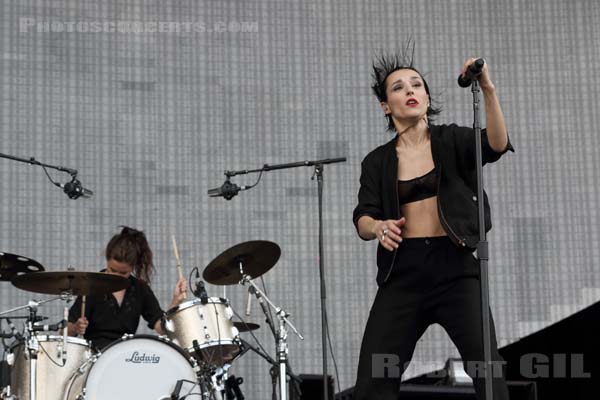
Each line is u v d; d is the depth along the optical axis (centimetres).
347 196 1636
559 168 1631
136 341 1208
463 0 1672
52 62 1611
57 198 1588
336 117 1653
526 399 1331
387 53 1662
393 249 875
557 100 1647
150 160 1620
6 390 1212
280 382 1195
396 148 945
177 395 1177
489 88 865
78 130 1608
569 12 1666
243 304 1596
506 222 1617
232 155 1634
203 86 1644
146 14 1644
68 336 1261
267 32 1662
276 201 1628
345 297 1606
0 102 1591
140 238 1459
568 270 1605
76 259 1581
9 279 1349
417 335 916
